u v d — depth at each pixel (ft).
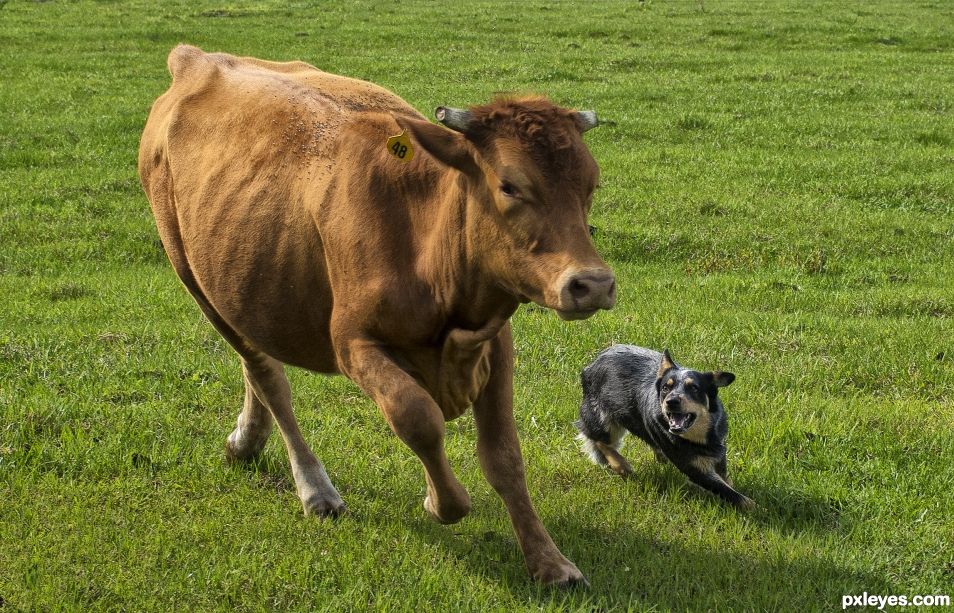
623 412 22.56
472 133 14.37
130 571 17.25
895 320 33.01
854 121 67.15
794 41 102.73
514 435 17.13
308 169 17.54
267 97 19.33
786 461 22.56
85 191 49.75
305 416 24.29
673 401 20.43
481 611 16.25
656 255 41.70
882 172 54.90
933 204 49.37
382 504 20.33
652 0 140.26
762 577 17.71
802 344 30.17
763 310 34.71
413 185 16.25
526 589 16.90
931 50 99.50
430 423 15.44
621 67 87.97
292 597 16.76
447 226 15.46
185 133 20.34
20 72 81.71
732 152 59.26
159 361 27.09
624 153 58.65
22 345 27.73
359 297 16.21
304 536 18.69
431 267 15.81
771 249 41.73
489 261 14.76
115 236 42.96
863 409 25.16
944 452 22.77
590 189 14.34
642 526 19.77
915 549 18.79
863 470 21.97
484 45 98.68
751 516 20.47
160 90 76.48
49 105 69.87
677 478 22.48
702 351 29.48
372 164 16.71
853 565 18.21
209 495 20.36
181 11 117.60
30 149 57.93
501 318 15.69
